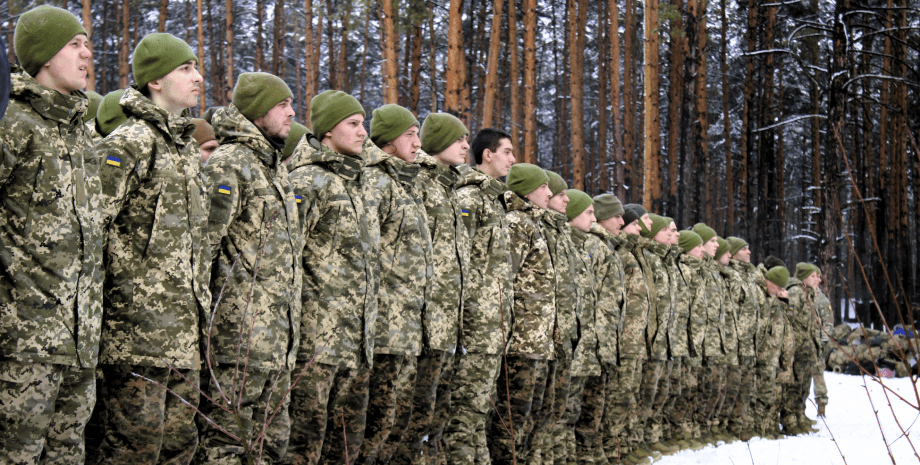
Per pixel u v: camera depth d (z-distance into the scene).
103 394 2.76
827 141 17.64
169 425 2.85
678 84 22.58
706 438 7.84
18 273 2.35
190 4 30.02
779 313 8.97
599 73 27.23
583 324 5.87
